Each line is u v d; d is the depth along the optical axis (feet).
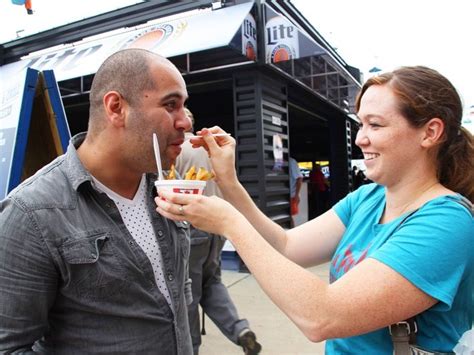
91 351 4.03
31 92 7.55
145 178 4.78
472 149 4.24
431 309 3.72
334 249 5.45
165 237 4.67
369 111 4.16
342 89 32.45
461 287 3.81
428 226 3.67
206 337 12.14
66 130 7.88
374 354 4.01
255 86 19.17
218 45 16.17
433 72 4.06
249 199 5.64
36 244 3.75
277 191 20.80
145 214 4.63
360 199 5.24
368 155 4.29
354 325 3.51
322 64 26.76
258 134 19.26
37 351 4.15
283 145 22.08
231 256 19.98
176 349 4.50
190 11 20.77
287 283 3.60
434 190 4.12
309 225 5.65
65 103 25.75
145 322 4.25
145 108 4.13
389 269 3.56
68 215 3.98
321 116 35.83
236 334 8.18
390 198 4.41
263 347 11.25
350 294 3.52
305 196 29.14
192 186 3.96
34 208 3.81
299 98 26.76
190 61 20.10
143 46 18.81
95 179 4.38
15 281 3.69
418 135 4.03
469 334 3.84
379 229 4.34
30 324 3.77
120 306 4.13
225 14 18.42
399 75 4.09
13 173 7.29
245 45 17.42
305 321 3.54
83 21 23.84
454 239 3.60
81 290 3.95
